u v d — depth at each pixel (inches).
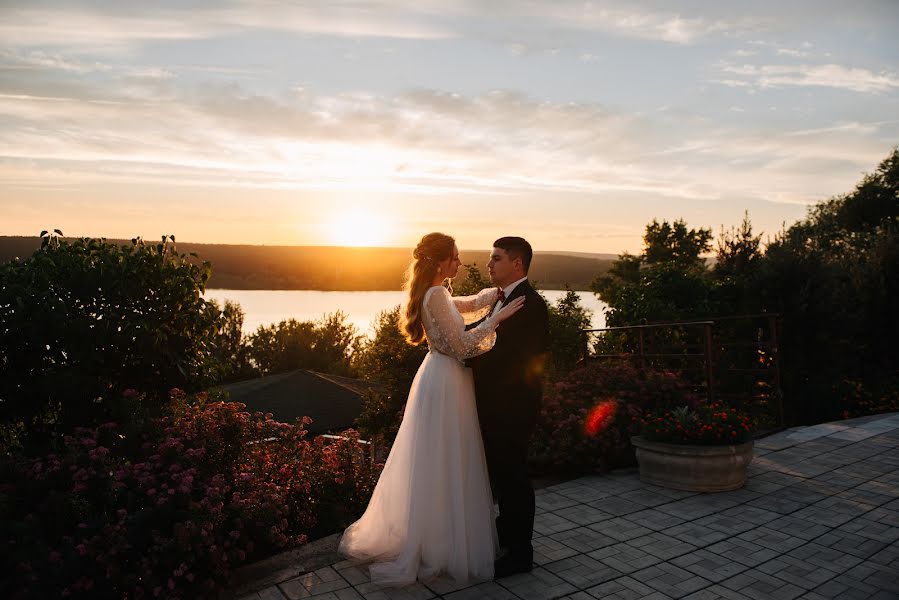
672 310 482.9
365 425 331.6
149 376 187.6
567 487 197.5
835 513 169.5
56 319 161.8
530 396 136.1
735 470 189.5
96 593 117.7
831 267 433.7
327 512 164.9
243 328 1264.8
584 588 127.2
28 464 137.9
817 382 402.0
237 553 130.4
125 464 140.0
